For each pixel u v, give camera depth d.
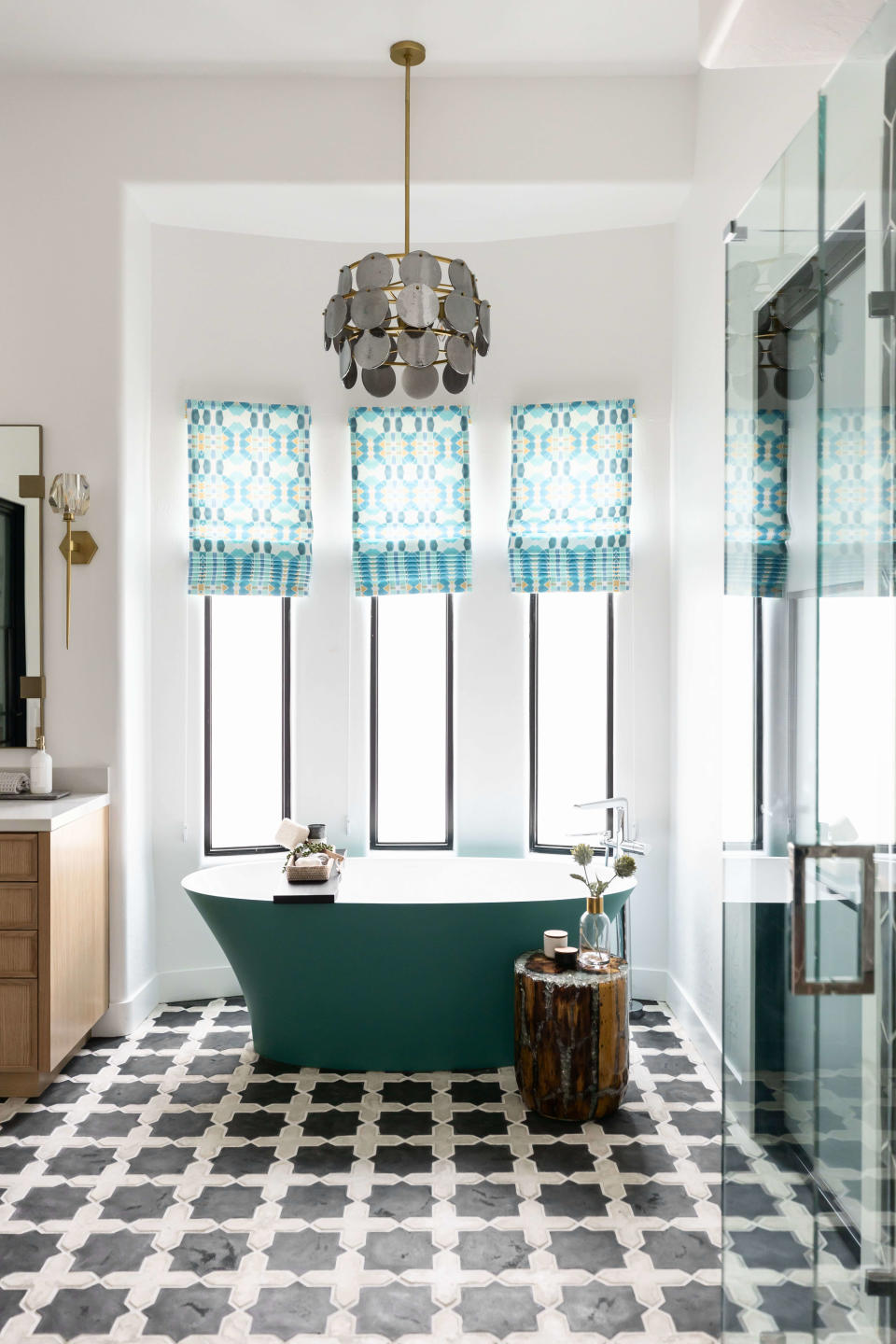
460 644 4.50
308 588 4.41
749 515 1.90
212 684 4.47
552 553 4.36
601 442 4.32
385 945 3.42
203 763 4.34
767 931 1.78
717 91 3.63
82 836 3.55
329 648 4.46
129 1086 3.39
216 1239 2.48
